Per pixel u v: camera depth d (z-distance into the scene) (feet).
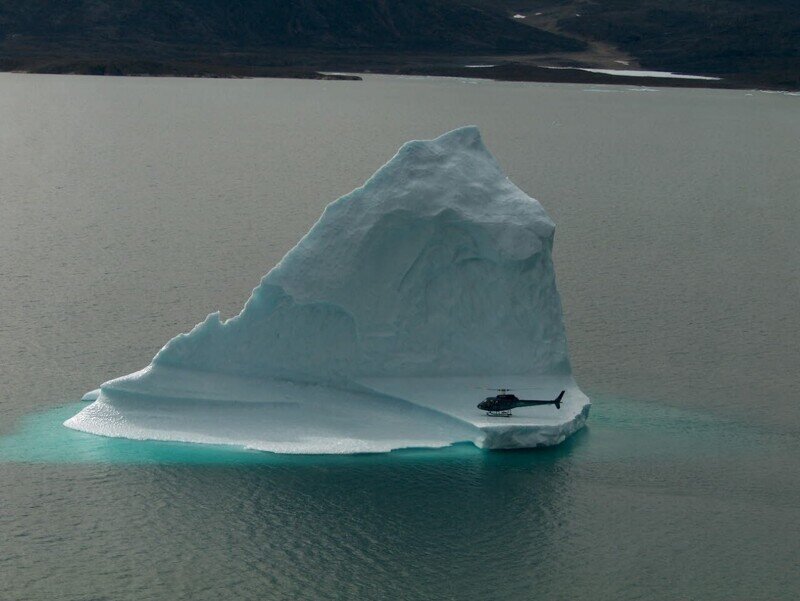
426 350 197.47
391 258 194.80
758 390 225.56
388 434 185.98
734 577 155.63
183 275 306.76
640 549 161.58
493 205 198.08
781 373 236.84
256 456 180.34
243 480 173.88
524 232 195.31
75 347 239.09
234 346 193.47
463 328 198.49
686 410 212.23
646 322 272.72
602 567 157.38
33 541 159.12
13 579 151.12
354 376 194.59
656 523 167.84
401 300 195.52
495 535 163.53
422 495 172.04
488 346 198.90
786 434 201.77
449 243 196.03
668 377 231.91
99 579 151.33
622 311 281.95
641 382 228.02
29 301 275.18
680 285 312.71
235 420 188.96
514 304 197.98
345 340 194.29
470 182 199.21
